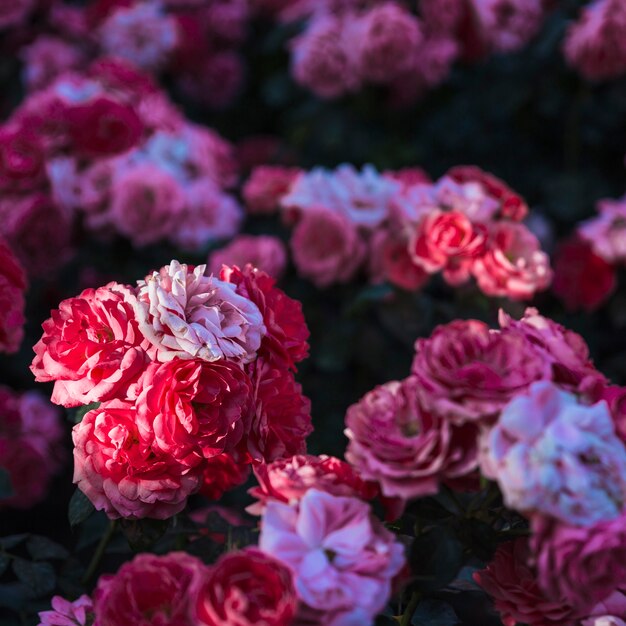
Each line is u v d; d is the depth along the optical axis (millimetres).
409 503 902
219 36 2703
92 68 1695
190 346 885
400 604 985
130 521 946
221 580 810
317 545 833
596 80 2008
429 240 1244
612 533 815
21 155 1402
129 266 1638
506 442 817
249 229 1728
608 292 1638
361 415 877
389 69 1993
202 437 895
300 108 2232
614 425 860
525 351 853
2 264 1079
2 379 1776
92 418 914
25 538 1133
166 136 1651
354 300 1400
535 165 2283
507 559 906
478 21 2074
